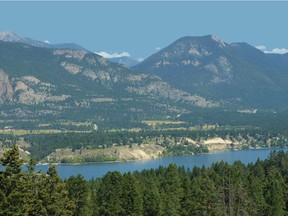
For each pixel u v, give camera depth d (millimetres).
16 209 87375
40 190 96875
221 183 174125
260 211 176750
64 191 102438
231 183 161500
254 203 167250
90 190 174125
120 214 164875
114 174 176000
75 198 163750
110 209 162875
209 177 196000
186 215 172000
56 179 101500
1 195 87125
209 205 166125
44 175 100062
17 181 89062
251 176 199375
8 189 89000
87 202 165625
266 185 191000
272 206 178250
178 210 173125
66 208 103188
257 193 179875
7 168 89062
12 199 87562
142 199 170250
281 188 187375
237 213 142750
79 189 166625
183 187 182625
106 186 172625
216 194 161250
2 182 88438
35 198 92438
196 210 168750
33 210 91312
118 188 168000
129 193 165875
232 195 148125
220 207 149000
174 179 184375
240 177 191375
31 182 93812
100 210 165375
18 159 90312
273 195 180625
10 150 90375
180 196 178375
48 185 100312
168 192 179000
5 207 86625
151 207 169625
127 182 167000
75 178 170750
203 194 168375
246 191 171500
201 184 176500
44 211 92938
